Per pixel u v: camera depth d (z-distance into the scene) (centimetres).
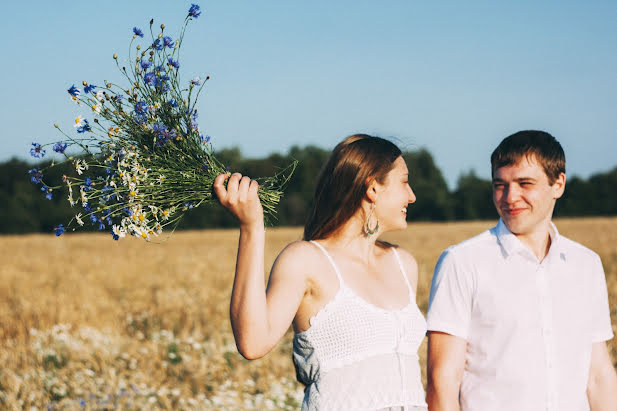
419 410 209
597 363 261
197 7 208
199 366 636
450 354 255
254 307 186
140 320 991
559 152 253
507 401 249
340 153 226
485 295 254
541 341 250
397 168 228
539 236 261
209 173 210
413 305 228
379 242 251
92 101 204
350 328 205
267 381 599
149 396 542
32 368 623
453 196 8144
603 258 1931
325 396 202
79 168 199
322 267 212
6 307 1124
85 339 788
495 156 258
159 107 210
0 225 5800
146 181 203
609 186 7356
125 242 3953
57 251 3078
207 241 4116
